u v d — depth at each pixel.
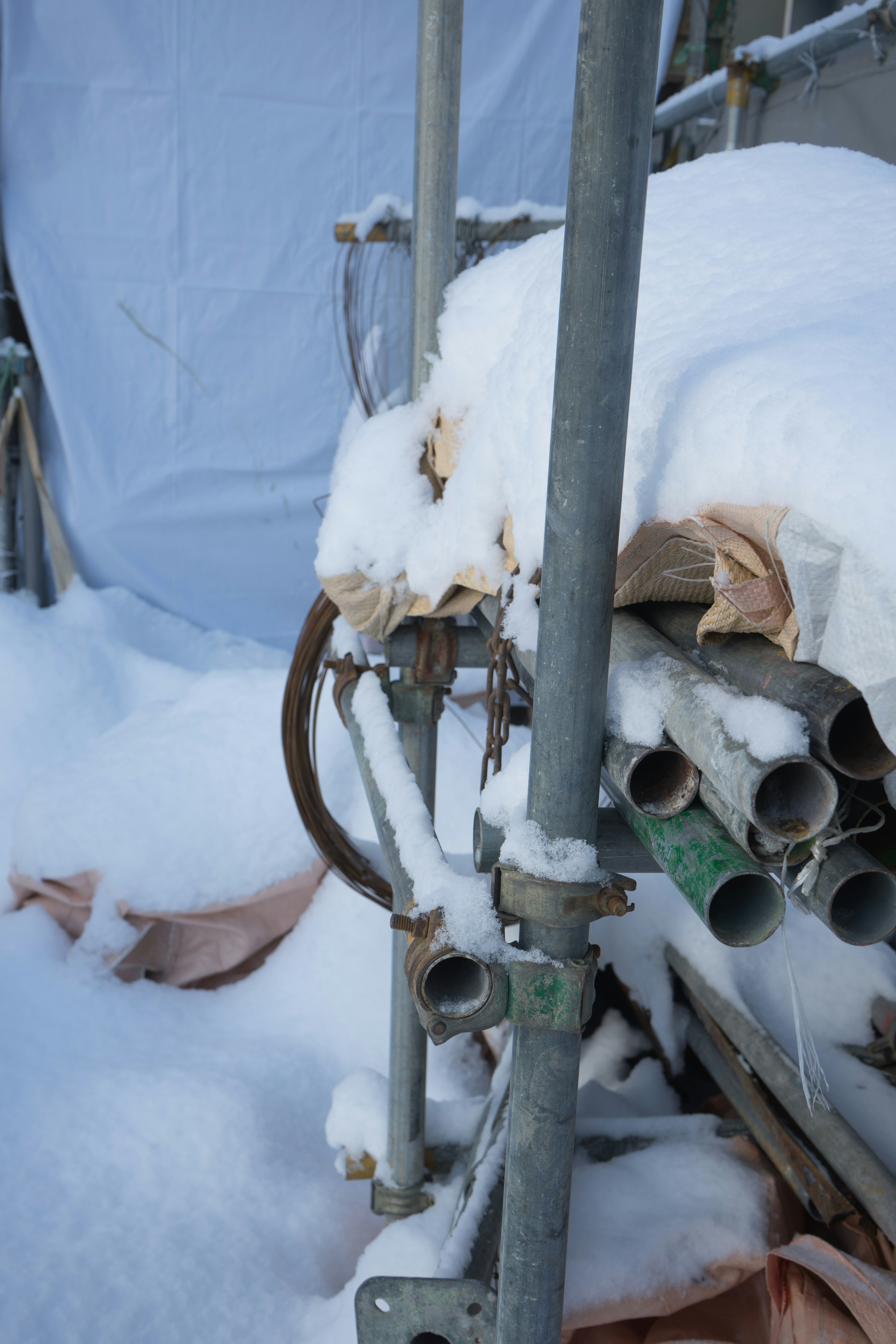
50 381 3.60
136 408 3.69
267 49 3.40
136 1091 1.92
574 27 3.46
